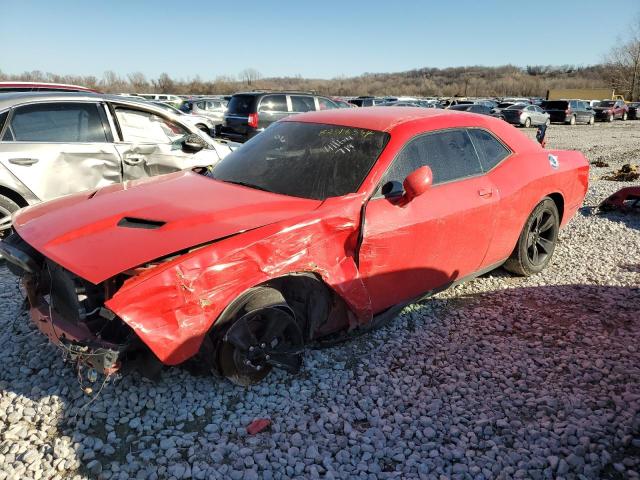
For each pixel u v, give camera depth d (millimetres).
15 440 2709
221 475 2484
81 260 2631
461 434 2822
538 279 4996
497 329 3990
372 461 2615
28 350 3498
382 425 2885
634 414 2938
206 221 2930
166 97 35469
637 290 4738
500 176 4340
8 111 5410
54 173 5605
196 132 6875
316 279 3211
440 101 34250
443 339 3834
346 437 2770
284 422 2877
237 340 2879
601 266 5379
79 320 2789
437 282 3979
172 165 6434
